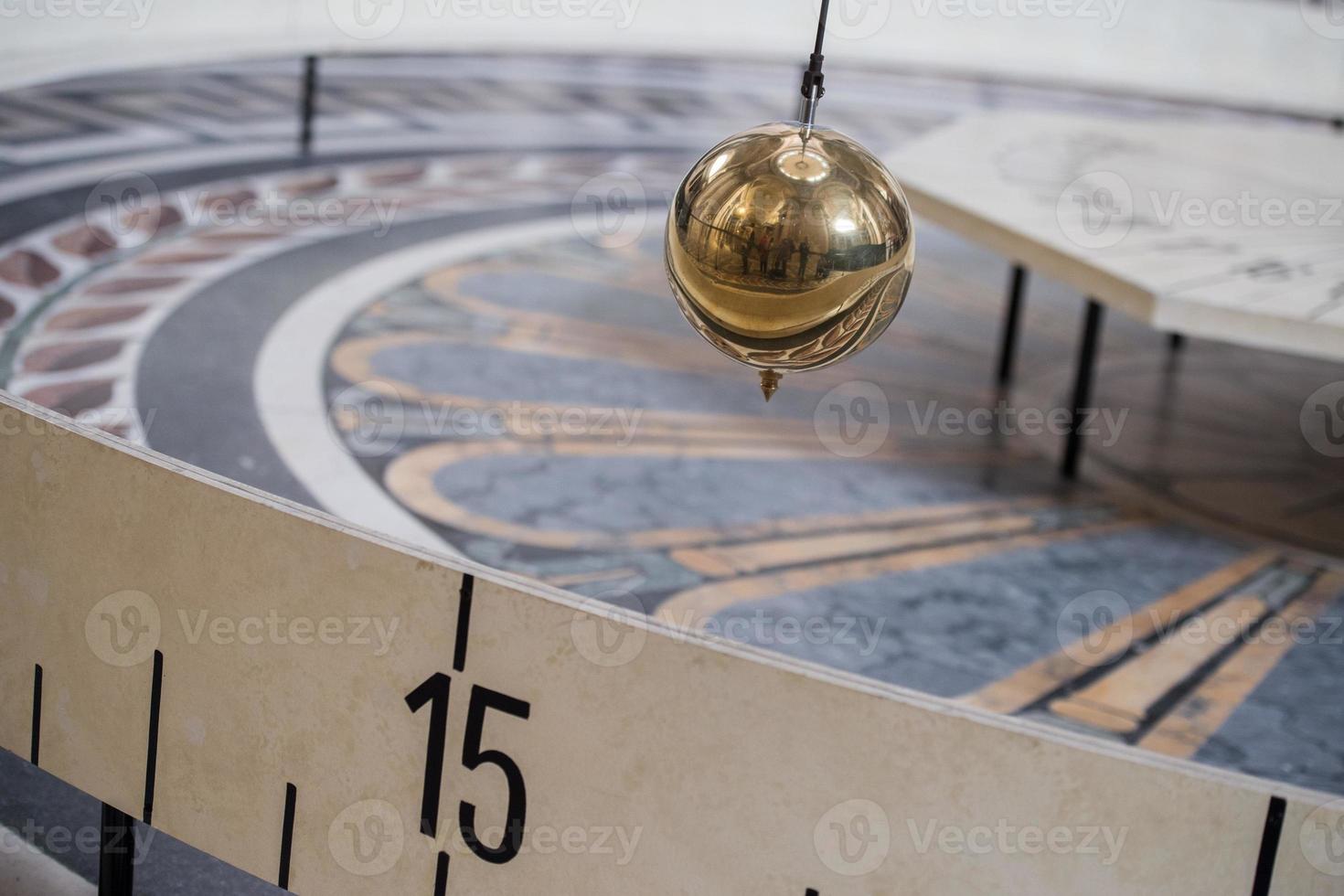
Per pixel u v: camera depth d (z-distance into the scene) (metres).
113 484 1.35
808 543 3.21
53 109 6.08
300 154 6.11
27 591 1.45
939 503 3.56
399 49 6.07
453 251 5.17
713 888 1.15
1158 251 3.64
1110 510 3.65
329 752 1.29
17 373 3.53
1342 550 3.52
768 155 0.96
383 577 1.21
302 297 4.42
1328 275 3.49
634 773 1.16
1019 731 1.05
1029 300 5.78
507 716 1.19
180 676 1.36
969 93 9.38
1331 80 10.02
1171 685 2.73
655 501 3.34
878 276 0.98
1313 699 2.73
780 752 1.11
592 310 4.79
